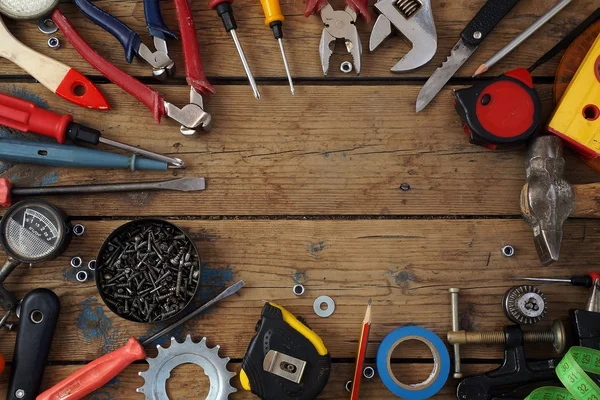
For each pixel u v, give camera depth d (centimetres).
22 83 76
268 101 76
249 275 75
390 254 75
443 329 74
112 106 76
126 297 73
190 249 74
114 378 73
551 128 73
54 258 74
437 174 76
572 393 68
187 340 73
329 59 76
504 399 71
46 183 75
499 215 76
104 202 75
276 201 75
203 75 74
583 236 75
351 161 76
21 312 71
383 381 72
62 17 74
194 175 75
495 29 77
